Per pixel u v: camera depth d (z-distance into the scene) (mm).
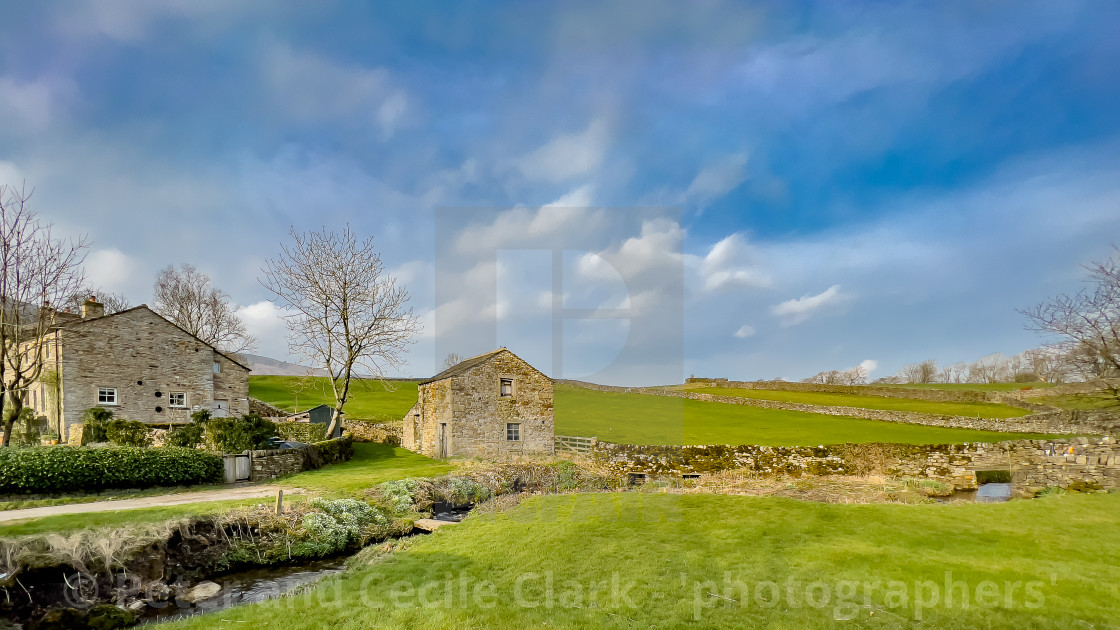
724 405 40250
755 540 10797
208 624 7629
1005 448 21641
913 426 31359
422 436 27344
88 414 21391
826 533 11148
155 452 16062
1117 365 21984
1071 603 7406
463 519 14141
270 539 11883
